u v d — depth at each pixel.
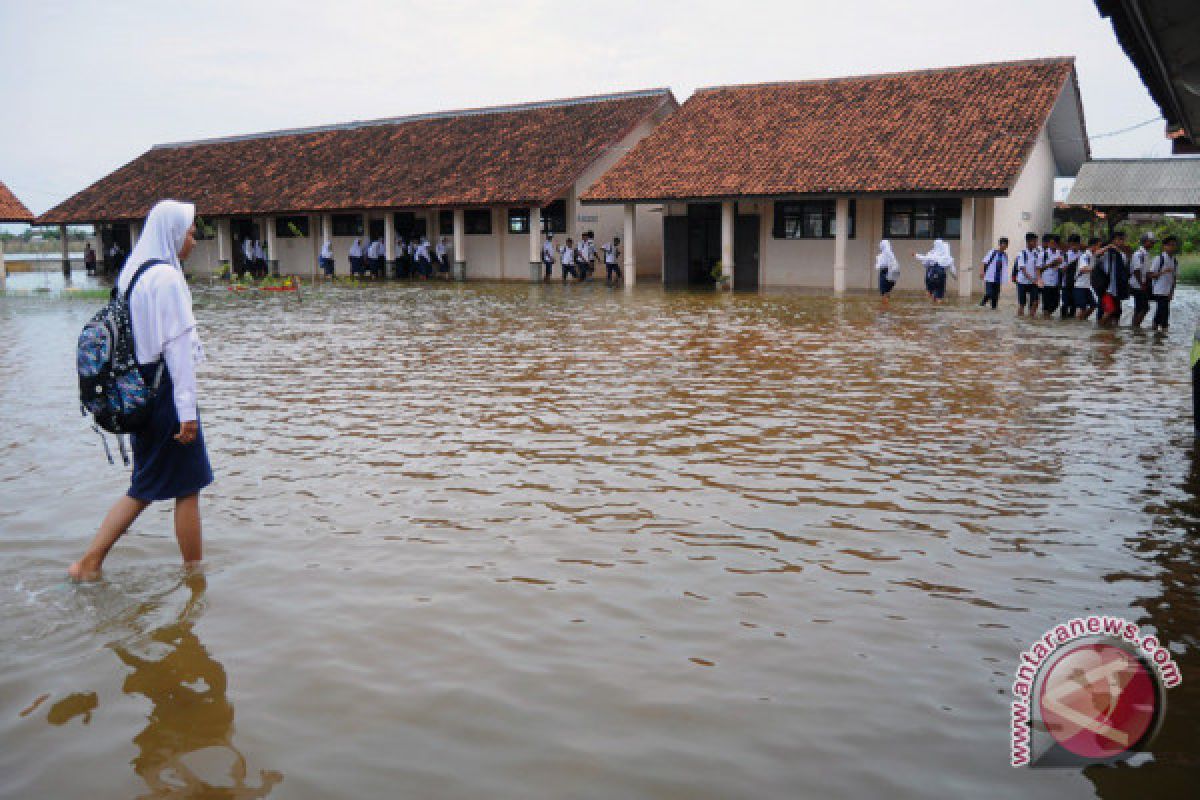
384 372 11.65
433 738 3.35
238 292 29.44
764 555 5.16
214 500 6.13
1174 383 10.70
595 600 4.55
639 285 30.69
